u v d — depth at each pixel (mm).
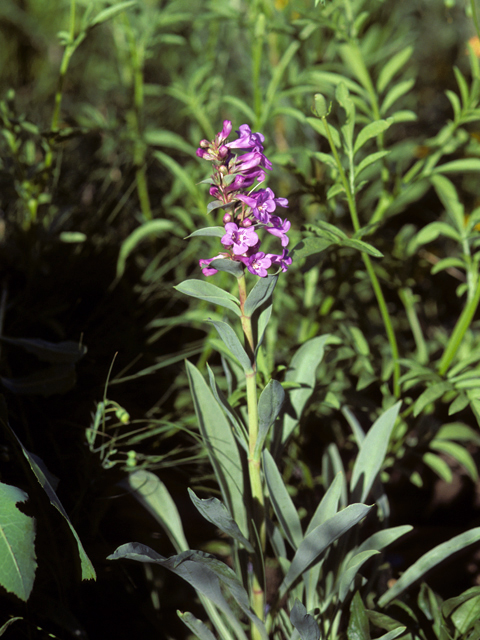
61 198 719
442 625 441
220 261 380
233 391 502
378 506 535
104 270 699
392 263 603
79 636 441
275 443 479
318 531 411
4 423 464
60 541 491
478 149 605
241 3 750
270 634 462
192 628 420
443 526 598
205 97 741
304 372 492
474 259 549
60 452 539
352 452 643
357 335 574
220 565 395
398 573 543
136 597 496
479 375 508
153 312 705
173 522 476
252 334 423
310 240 446
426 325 755
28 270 622
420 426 591
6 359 554
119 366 620
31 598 449
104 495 525
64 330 624
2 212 673
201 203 630
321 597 477
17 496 431
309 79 650
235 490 469
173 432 584
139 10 735
